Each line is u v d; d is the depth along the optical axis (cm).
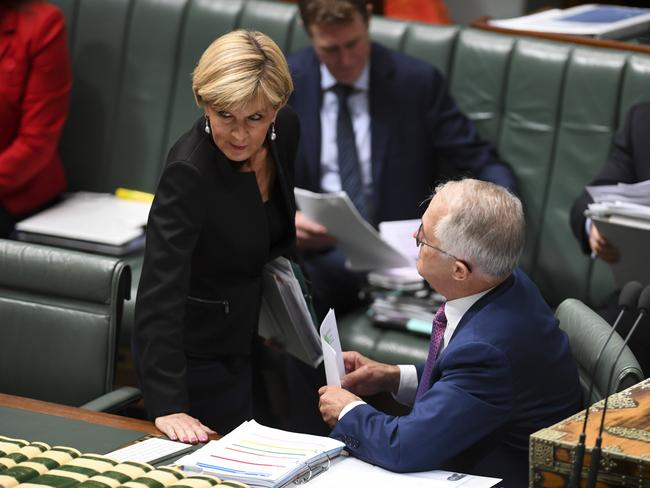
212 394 1110
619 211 1179
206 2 1733
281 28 1692
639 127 1440
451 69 1633
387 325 1456
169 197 998
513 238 872
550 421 895
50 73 1659
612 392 925
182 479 783
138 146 1772
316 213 1416
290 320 1102
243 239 1045
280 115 1074
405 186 1582
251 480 795
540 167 1577
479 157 1572
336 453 860
